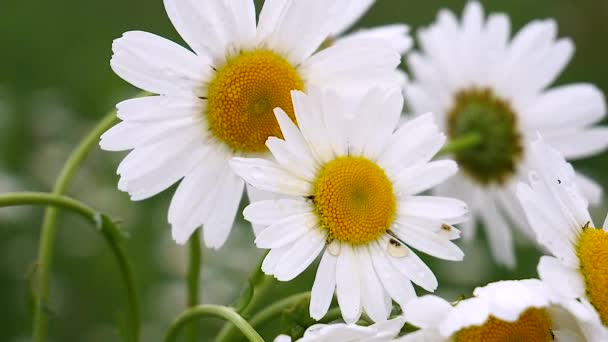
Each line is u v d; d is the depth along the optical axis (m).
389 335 0.36
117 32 0.90
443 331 0.36
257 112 0.39
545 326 0.37
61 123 0.75
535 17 0.92
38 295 0.41
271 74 0.39
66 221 0.69
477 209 0.49
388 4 0.91
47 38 0.88
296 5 0.39
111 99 0.77
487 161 0.49
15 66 0.86
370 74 0.40
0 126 0.74
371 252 0.38
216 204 0.39
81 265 0.68
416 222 0.38
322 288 0.38
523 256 0.65
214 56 0.39
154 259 0.67
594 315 0.36
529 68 0.49
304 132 0.38
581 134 0.49
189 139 0.39
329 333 0.35
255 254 0.62
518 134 0.49
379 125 0.39
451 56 0.50
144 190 0.38
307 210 0.38
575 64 0.89
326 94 0.38
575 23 0.91
